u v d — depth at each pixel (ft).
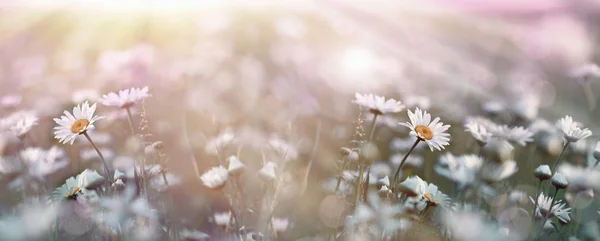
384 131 12.21
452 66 26.17
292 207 9.43
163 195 7.38
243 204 7.64
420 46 32.71
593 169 8.18
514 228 7.04
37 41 31.19
